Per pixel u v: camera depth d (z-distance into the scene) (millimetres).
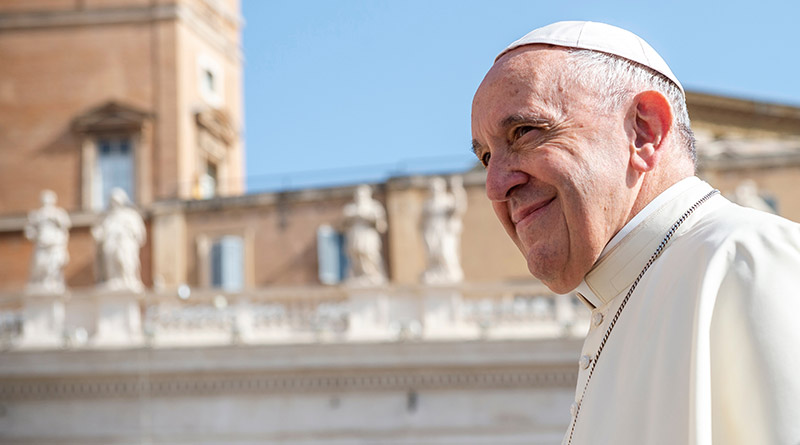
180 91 55000
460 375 37875
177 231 50469
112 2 55719
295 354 37844
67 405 38125
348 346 37781
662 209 3811
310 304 38656
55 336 38312
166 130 54594
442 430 37719
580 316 38281
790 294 3107
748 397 3061
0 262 52938
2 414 38156
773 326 3072
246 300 38656
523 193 3916
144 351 37938
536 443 37469
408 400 37875
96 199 54156
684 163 3936
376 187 49062
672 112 3936
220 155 58094
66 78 55156
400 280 47875
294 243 50031
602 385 3621
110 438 37844
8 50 55500
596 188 3812
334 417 37875
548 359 37531
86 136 54469
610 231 3836
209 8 58562
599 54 3922
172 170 54250
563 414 37531
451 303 38500
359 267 38906
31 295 38594
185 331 38438
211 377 37938
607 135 3859
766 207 42719
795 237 3230
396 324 38500
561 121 3867
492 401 37812
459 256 48375
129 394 38062
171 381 38094
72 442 37812
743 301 3154
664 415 3270
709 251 3350
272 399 38031
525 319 38438
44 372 37844
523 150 3895
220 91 58875
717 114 54406
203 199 50656
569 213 3826
